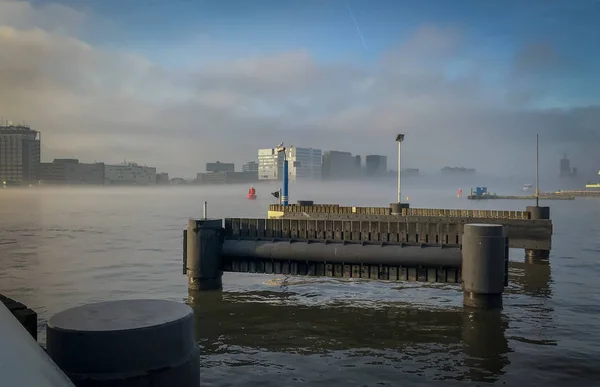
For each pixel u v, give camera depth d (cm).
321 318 1848
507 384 1212
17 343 325
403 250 2108
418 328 1711
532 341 1558
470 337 1603
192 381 598
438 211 3784
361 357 1415
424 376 1265
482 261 1883
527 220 3212
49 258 3547
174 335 577
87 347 540
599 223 7050
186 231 2353
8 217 8750
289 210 4247
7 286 2491
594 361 1373
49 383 293
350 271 2203
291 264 2272
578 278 2684
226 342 1558
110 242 4656
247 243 2314
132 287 2467
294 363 1364
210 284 2308
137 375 546
